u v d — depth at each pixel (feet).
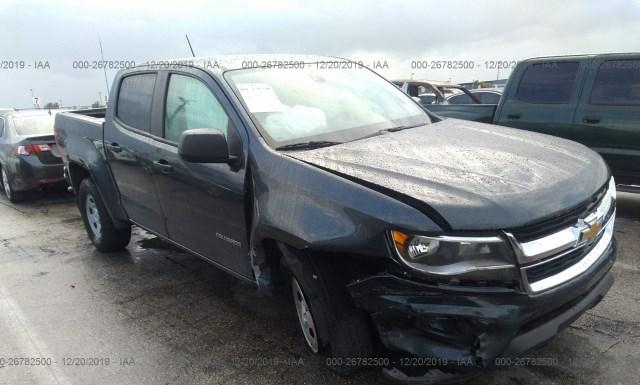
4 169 26.84
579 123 18.63
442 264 6.91
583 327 10.45
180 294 13.57
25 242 19.43
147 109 13.16
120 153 14.01
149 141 12.76
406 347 7.40
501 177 7.81
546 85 19.70
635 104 17.43
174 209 12.17
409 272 7.13
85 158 16.01
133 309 12.84
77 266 16.28
